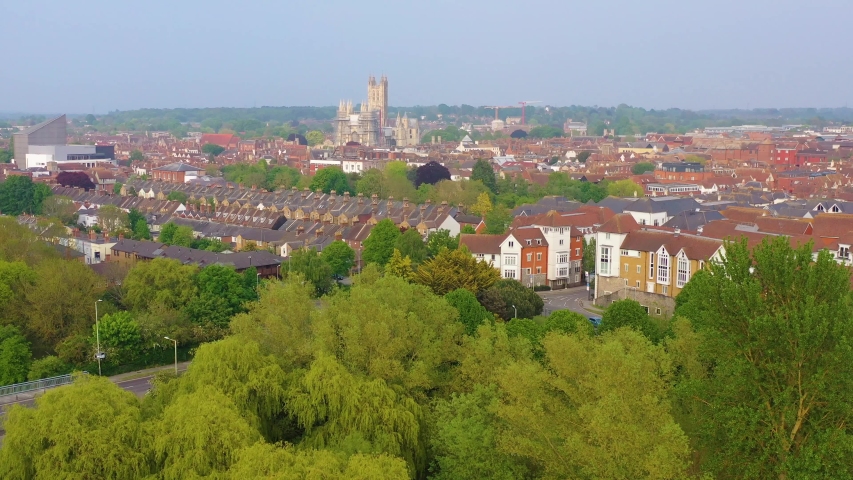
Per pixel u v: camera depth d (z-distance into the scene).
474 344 95.50
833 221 170.00
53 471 73.12
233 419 76.25
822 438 67.38
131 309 146.38
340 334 96.44
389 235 195.75
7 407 98.31
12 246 161.25
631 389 72.38
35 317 134.62
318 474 67.19
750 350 73.31
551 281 195.88
